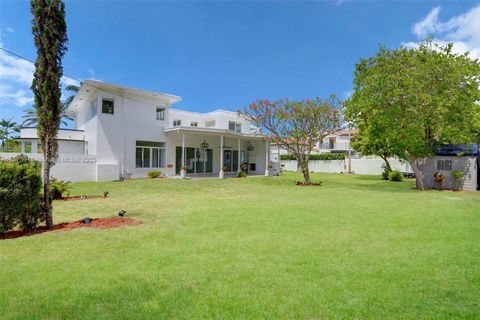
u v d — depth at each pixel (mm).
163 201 10438
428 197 11531
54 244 4941
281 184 17656
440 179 15258
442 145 16156
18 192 5750
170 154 22500
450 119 14211
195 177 21328
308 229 5977
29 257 4289
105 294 3041
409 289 3150
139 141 20859
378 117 14977
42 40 6191
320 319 2561
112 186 15531
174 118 25234
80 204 9672
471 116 14672
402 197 11508
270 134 19109
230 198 11312
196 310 2723
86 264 3947
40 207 6215
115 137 19625
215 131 21344
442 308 2742
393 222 6617
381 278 3447
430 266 3836
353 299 2926
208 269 3754
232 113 27359
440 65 14055
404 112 14492
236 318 2580
